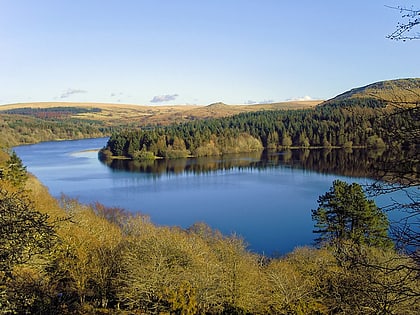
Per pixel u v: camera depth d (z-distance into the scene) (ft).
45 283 57.93
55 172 287.48
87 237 84.58
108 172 290.15
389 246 79.10
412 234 19.63
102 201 196.65
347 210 96.78
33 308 47.44
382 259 43.62
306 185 220.23
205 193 212.84
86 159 363.76
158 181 252.01
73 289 78.64
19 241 25.52
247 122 479.41
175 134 402.93
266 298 75.61
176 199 201.36
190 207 185.16
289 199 192.24
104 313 72.79
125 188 229.86
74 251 77.10
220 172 279.90
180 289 67.97
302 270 89.40
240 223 158.30
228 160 340.39
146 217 155.33
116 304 79.25
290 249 130.93
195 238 106.01
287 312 67.15
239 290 75.92
